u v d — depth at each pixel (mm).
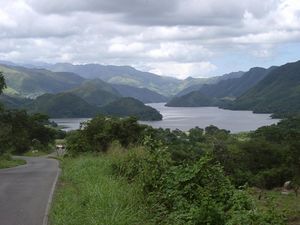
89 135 32250
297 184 35062
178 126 177000
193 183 8492
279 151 54750
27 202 10578
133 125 31531
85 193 9742
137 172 11242
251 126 184000
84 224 7438
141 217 7727
